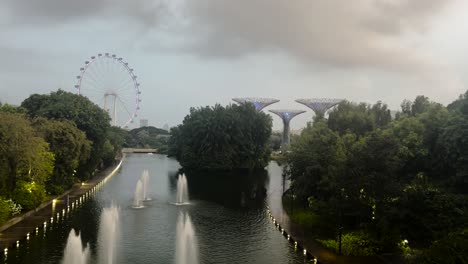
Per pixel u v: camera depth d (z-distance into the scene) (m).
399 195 35.69
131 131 195.50
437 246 25.23
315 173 44.97
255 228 43.62
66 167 56.50
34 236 38.25
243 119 99.81
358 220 39.25
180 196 61.94
